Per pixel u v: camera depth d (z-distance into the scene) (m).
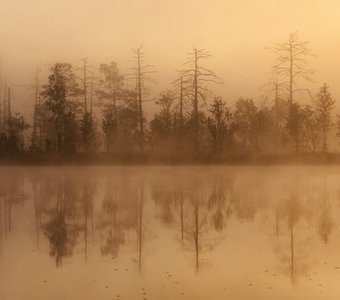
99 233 13.89
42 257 11.11
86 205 19.44
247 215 16.81
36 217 16.66
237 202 20.06
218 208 18.47
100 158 47.25
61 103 49.06
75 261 10.72
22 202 20.47
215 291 8.57
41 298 8.26
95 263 10.55
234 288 8.75
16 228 14.63
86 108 55.06
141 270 9.98
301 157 47.31
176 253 11.46
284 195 22.31
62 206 19.23
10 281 9.21
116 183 29.02
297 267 10.08
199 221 15.73
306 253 11.29
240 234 13.64
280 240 12.78
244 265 10.32
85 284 9.02
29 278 9.42
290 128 48.47
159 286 8.88
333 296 8.30
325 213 17.05
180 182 29.39
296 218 16.09
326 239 12.88
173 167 44.66
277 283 9.02
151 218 16.39
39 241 12.84
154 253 11.48
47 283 9.07
